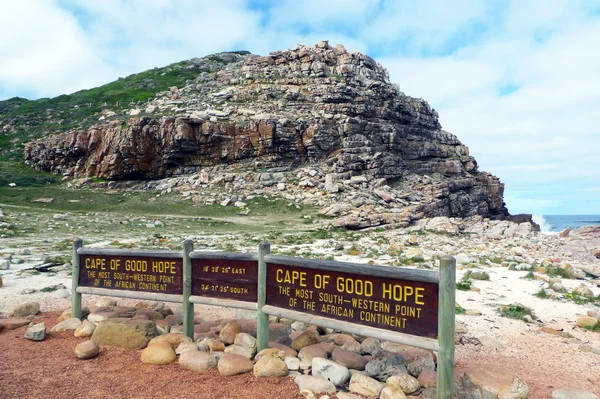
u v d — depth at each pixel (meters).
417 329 4.15
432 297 4.07
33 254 17.00
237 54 121.94
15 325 6.93
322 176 55.56
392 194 52.34
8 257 15.69
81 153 58.28
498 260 16.50
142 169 55.81
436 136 79.94
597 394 4.78
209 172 56.56
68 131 66.75
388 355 5.59
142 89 88.69
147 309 8.01
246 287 5.72
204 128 57.41
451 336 3.93
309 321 4.93
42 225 28.64
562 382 5.12
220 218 42.28
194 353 5.26
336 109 65.44
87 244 21.09
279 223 40.12
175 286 6.29
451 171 71.69
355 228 36.31
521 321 8.05
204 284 6.04
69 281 11.66
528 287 11.33
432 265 14.95
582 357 6.07
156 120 57.16
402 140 68.94
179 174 57.12
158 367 5.15
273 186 53.59
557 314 8.66
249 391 4.49
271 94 69.25
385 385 4.63
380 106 70.88
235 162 58.22
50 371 4.98
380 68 84.50
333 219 41.44
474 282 11.96
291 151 59.81
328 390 4.53
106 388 4.53
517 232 33.47
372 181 56.00
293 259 5.16
